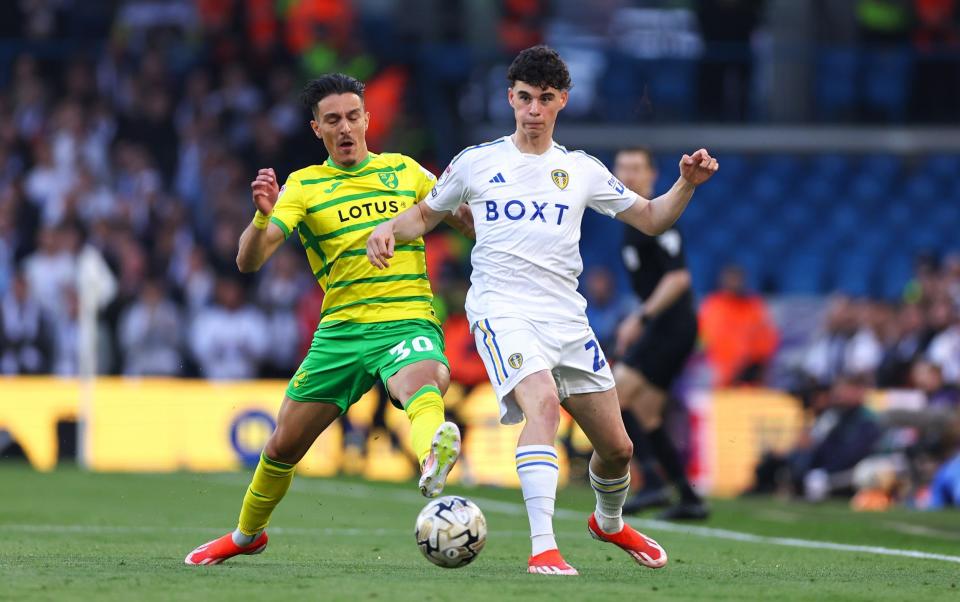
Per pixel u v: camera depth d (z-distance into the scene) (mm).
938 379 48938
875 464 46906
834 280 71938
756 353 58906
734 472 52844
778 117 76688
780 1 77875
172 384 53844
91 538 27156
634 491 45344
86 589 17234
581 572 20500
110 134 66938
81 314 55219
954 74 77125
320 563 21828
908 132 76438
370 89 72375
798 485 49094
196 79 68312
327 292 21547
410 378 20453
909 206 74625
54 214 63562
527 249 20250
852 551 26797
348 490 43469
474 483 51750
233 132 68000
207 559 21297
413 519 34031
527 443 19516
